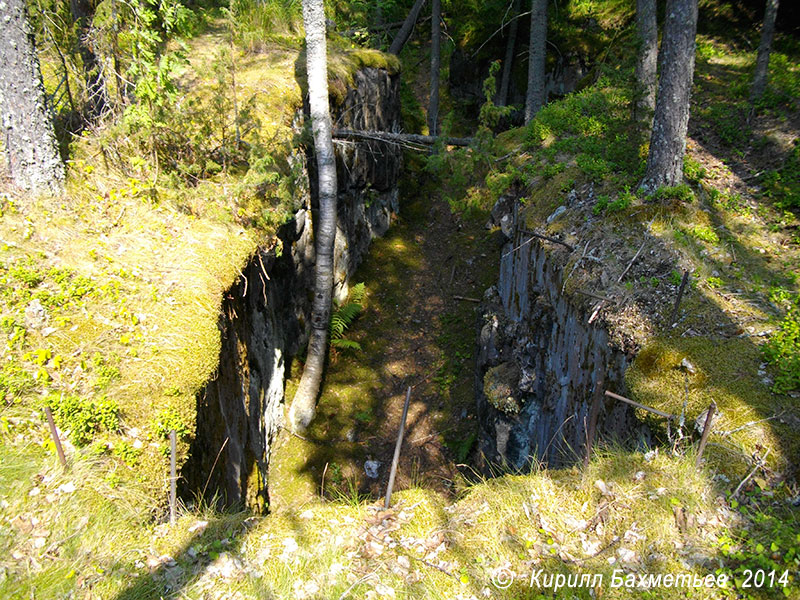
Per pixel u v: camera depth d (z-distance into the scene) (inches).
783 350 185.3
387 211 497.0
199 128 277.9
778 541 139.6
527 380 301.9
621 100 332.2
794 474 156.5
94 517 141.6
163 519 154.7
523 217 310.3
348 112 396.5
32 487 141.8
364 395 367.9
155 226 231.1
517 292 324.5
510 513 158.4
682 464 162.9
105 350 176.9
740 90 387.9
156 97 237.5
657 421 179.3
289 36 415.2
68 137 245.4
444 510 163.2
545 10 432.5
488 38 553.9
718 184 295.3
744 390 177.9
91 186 232.1
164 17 245.8
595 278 241.9
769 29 349.7
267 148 284.0
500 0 567.8
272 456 318.3
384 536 153.9
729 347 194.2
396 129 510.3
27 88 203.5
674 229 247.4
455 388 377.4
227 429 216.5
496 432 315.9
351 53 428.5
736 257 240.4
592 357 231.5
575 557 146.7
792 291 219.0
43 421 154.6
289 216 269.1
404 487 319.0
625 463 168.2
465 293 442.6
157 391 172.2
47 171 215.0
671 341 202.7
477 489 169.6
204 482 186.7
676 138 253.4
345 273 417.4
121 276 201.9
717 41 487.5
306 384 337.7
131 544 141.8
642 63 335.3
